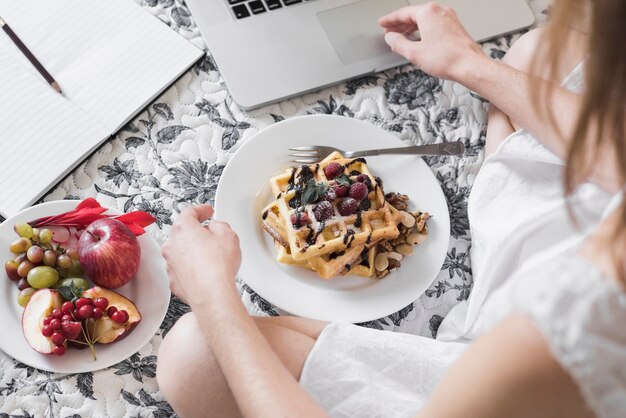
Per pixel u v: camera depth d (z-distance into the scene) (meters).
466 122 1.23
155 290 1.00
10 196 1.03
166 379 0.87
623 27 0.46
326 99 1.20
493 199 1.04
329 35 1.20
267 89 1.15
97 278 0.95
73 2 1.18
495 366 0.55
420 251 1.06
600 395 0.51
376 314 1.01
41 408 0.95
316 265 1.01
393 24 1.18
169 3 1.23
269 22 1.19
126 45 1.16
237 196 1.05
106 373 0.98
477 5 1.28
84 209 1.00
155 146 1.13
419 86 1.24
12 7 1.16
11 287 0.97
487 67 1.06
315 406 0.73
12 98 1.08
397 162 1.12
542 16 1.32
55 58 1.14
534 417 0.57
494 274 0.99
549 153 1.01
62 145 1.07
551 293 0.51
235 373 0.74
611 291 0.50
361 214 1.02
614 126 0.50
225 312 0.77
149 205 1.09
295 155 1.09
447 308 1.10
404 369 0.87
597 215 0.69
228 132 1.16
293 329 0.92
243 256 1.01
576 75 0.99
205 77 1.19
